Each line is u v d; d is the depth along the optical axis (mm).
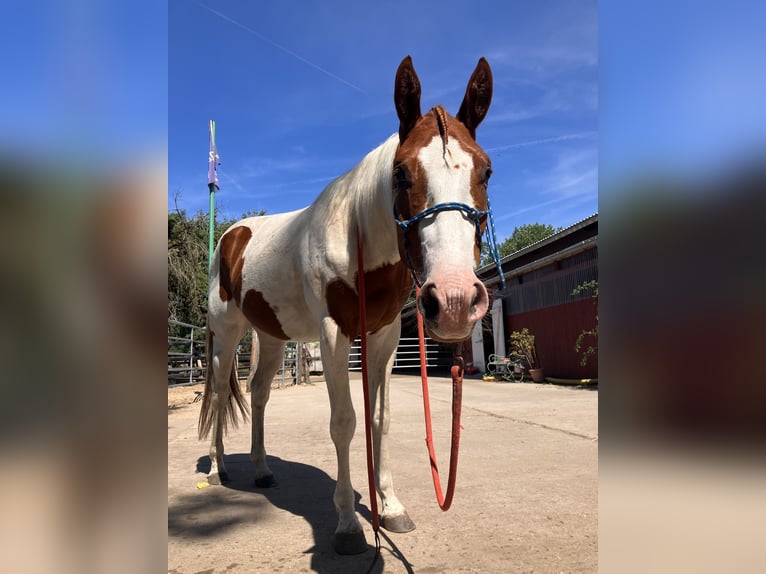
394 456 3725
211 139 8633
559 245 10266
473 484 2914
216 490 3064
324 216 2314
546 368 10656
